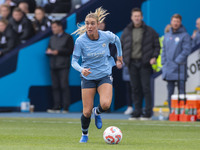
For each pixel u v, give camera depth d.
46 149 21.00
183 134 30.62
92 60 24.95
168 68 44.97
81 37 24.97
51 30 59.47
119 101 59.81
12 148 21.33
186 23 61.50
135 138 27.69
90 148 21.52
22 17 59.19
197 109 44.12
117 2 58.94
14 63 58.59
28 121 42.94
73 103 60.09
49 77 59.62
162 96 52.31
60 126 37.31
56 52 56.72
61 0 62.28
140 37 43.50
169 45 45.00
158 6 60.34
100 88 24.86
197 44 52.56
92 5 58.75
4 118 47.31
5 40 58.84
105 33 25.31
